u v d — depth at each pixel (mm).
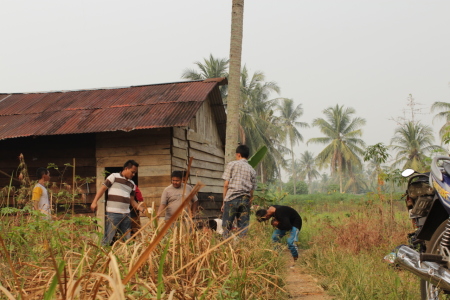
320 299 5270
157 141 11039
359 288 4996
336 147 64562
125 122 10531
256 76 49344
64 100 13133
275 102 53531
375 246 7406
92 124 10711
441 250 3516
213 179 14219
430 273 3449
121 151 11211
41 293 2881
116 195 7738
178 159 11477
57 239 4395
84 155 11453
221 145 15438
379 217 8727
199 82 13188
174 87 12969
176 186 7707
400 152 48969
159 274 2402
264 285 4711
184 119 10242
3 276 3363
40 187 7344
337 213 20453
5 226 4918
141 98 12328
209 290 3529
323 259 7195
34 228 4637
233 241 5211
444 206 3455
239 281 4098
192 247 4223
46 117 11711
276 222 8484
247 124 43875
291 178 104375
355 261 6316
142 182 10992
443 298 4020
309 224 14086
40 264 3705
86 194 11266
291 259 8672
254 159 10750
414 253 3678
